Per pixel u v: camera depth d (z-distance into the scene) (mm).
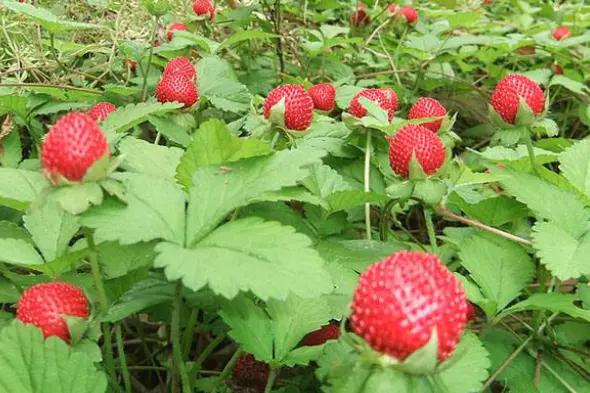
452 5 417
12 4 237
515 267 167
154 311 172
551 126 194
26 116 238
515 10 477
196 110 225
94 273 138
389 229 211
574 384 165
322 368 135
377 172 210
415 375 107
